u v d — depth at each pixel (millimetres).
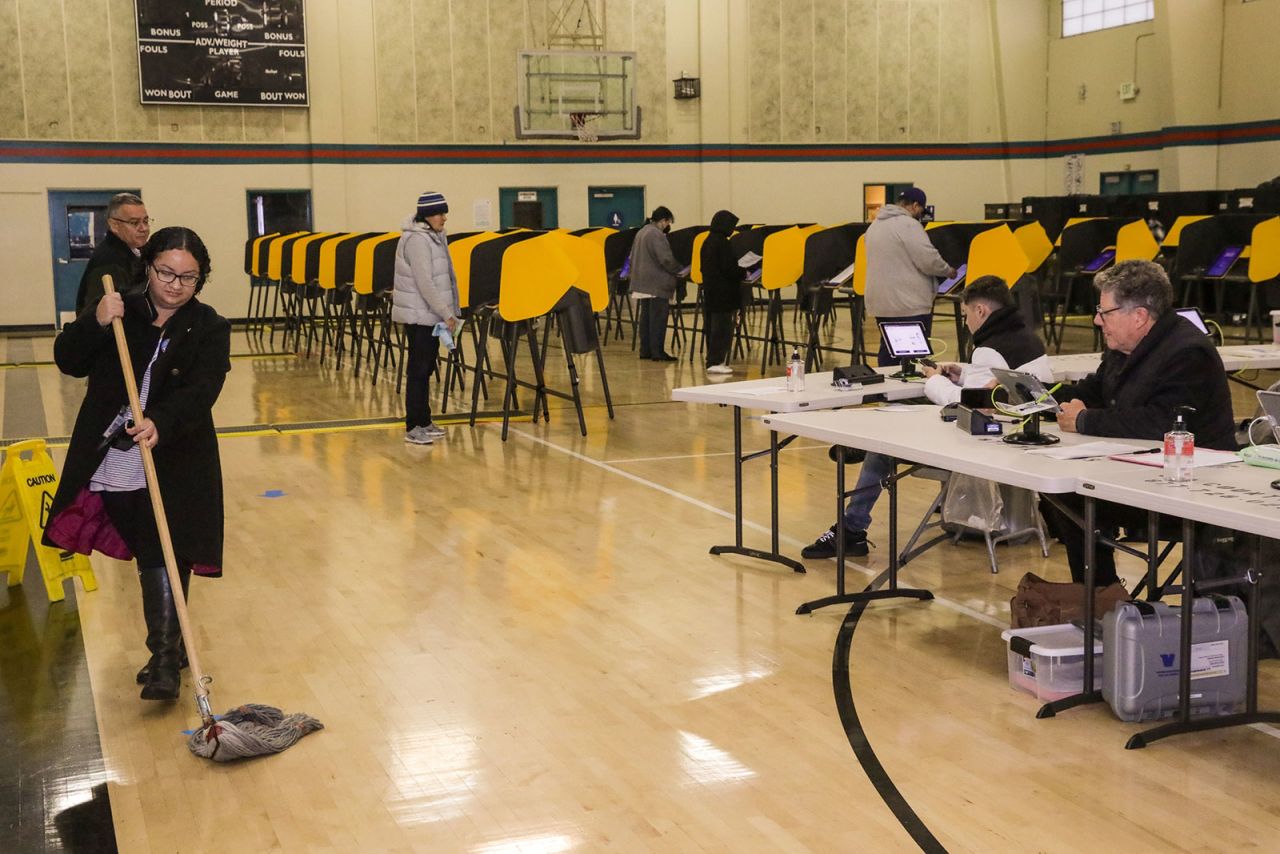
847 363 10859
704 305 10539
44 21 14844
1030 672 3348
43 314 15281
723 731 3137
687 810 2703
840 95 18078
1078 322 14039
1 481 4355
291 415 8523
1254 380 9594
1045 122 18781
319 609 4207
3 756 3051
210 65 15391
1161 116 16594
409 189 16547
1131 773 2852
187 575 3428
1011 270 9211
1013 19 18453
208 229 15789
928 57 18375
